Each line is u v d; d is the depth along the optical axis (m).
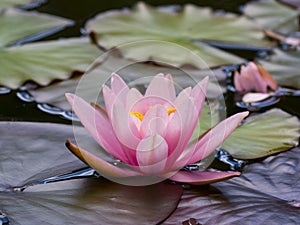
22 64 0.87
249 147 0.76
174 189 0.71
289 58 0.90
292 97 0.84
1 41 0.91
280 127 0.78
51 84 0.84
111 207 0.69
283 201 0.70
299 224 0.68
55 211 0.69
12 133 0.75
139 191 0.71
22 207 0.69
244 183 0.72
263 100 0.83
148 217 0.69
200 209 0.70
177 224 0.69
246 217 0.69
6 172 0.71
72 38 0.93
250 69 0.84
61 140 0.75
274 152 0.75
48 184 0.71
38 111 0.81
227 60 0.90
